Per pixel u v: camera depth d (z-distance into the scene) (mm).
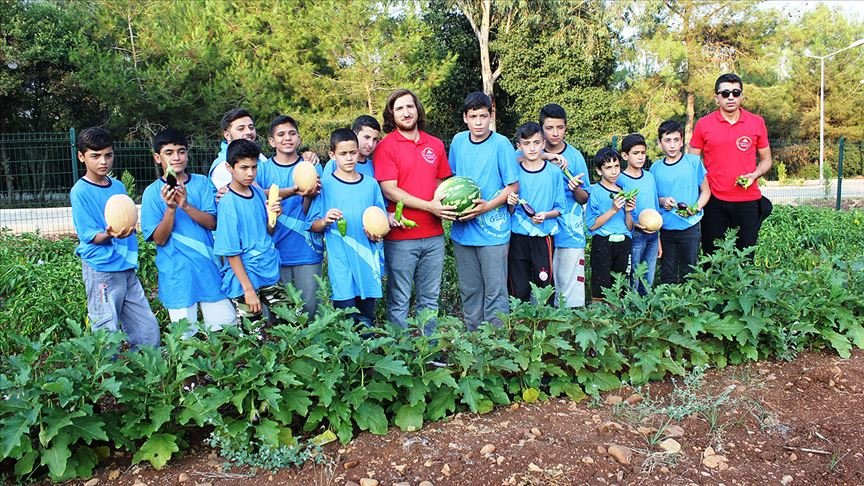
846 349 5508
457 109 35438
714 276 5738
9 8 28031
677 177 7000
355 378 4461
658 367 5059
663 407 4676
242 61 25344
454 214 5441
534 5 31750
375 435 4246
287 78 26484
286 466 3914
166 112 24531
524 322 4965
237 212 5035
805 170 32781
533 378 4641
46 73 28359
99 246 5102
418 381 4434
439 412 4441
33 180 25359
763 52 33969
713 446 4133
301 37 26031
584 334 4719
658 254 7652
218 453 4109
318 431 4344
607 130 30500
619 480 3756
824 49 45844
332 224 5289
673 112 31156
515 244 6055
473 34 34688
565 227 6371
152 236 5047
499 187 5793
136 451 4023
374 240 5273
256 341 4469
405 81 24656
